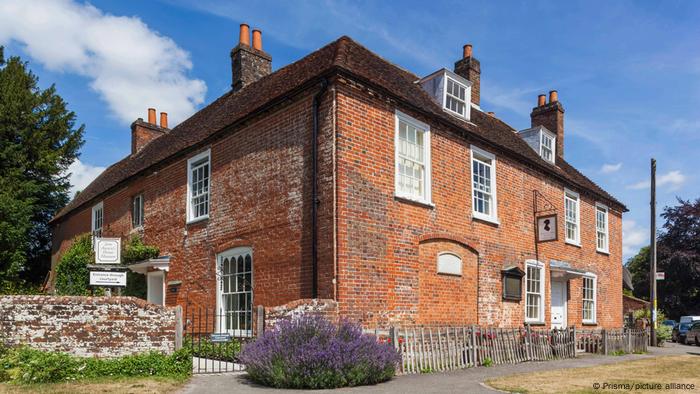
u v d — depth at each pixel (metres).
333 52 13.05
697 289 45.62
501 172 16.30
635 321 26.48
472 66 20.61
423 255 12.95
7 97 28.17
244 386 8.59
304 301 10.27
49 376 8.44
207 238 14.67
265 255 12.58
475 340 11.95
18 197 26.97
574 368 12.07
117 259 15.13
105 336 9.41
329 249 10.91
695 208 46.50
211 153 14.97
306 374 8.54
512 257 16.23
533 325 16.88
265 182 12.87
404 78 15.32
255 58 18.50
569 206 20.36
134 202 19.44
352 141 11.43
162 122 26.45
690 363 13.73
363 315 11.10
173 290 15.86
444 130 14.14
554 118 24.38
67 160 31.12
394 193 12.27
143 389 7.95
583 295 20.67
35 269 31.66
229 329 13.50
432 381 9.41
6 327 8.89
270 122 12.96
